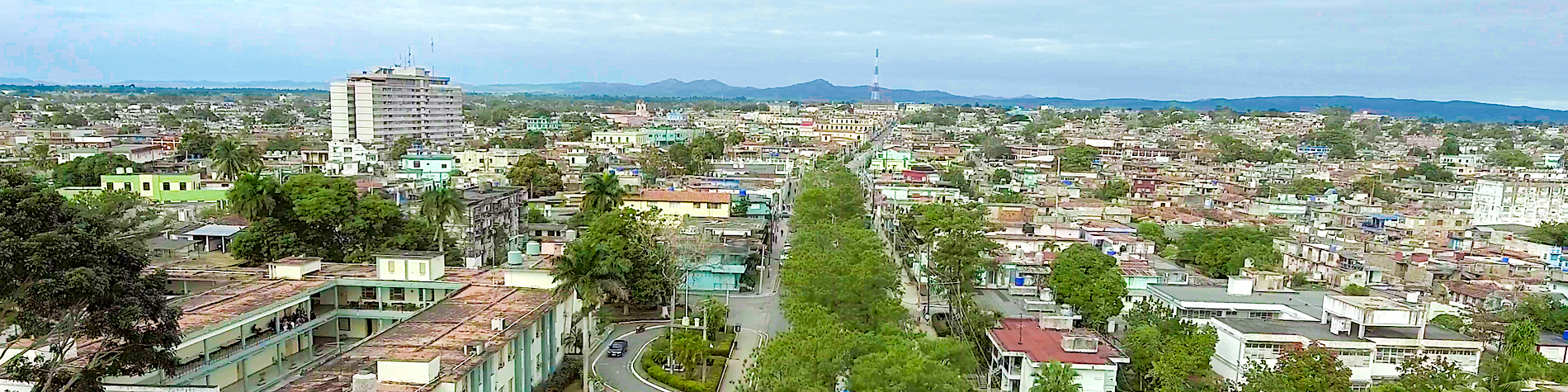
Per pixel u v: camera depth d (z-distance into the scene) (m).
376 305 77.56
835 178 165.00
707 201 135.75
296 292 71.25
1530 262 114.81
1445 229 143.50
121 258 44.16
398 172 183.25
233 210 98.06
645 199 136.62
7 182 43.69
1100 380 64.06
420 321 64.31
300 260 81.56
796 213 134.12
